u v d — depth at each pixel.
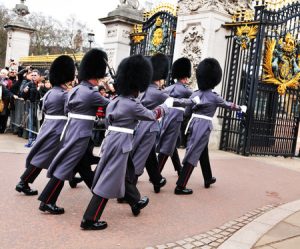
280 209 6.71
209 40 12.45
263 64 12.34
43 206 5.54
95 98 5.56
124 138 5.25
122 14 16.17
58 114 6.12
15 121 12.29
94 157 5.96
